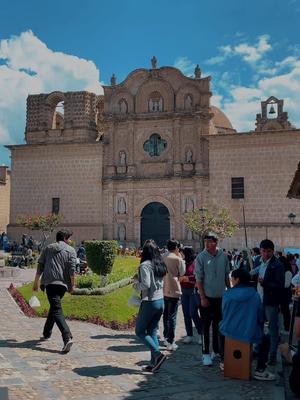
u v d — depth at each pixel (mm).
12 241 52875
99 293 18609
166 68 51938
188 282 13031
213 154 47969
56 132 53938
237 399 8156
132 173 51438
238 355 9445
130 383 8930
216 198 47406
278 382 9242
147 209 51188
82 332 13938
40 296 18906
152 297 10023
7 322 14977
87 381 8914
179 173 50094
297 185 18625
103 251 23359
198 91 50812
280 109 57312
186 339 13023
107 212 51562
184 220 46969
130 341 12844
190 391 8562
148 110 52312
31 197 53219
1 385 8445
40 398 7820
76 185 52312
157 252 10484
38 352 11016
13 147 54000
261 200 46094
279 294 10938
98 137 55906
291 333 12312
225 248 46344
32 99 55188
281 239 45000
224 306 9719
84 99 53688
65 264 11727
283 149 45938
